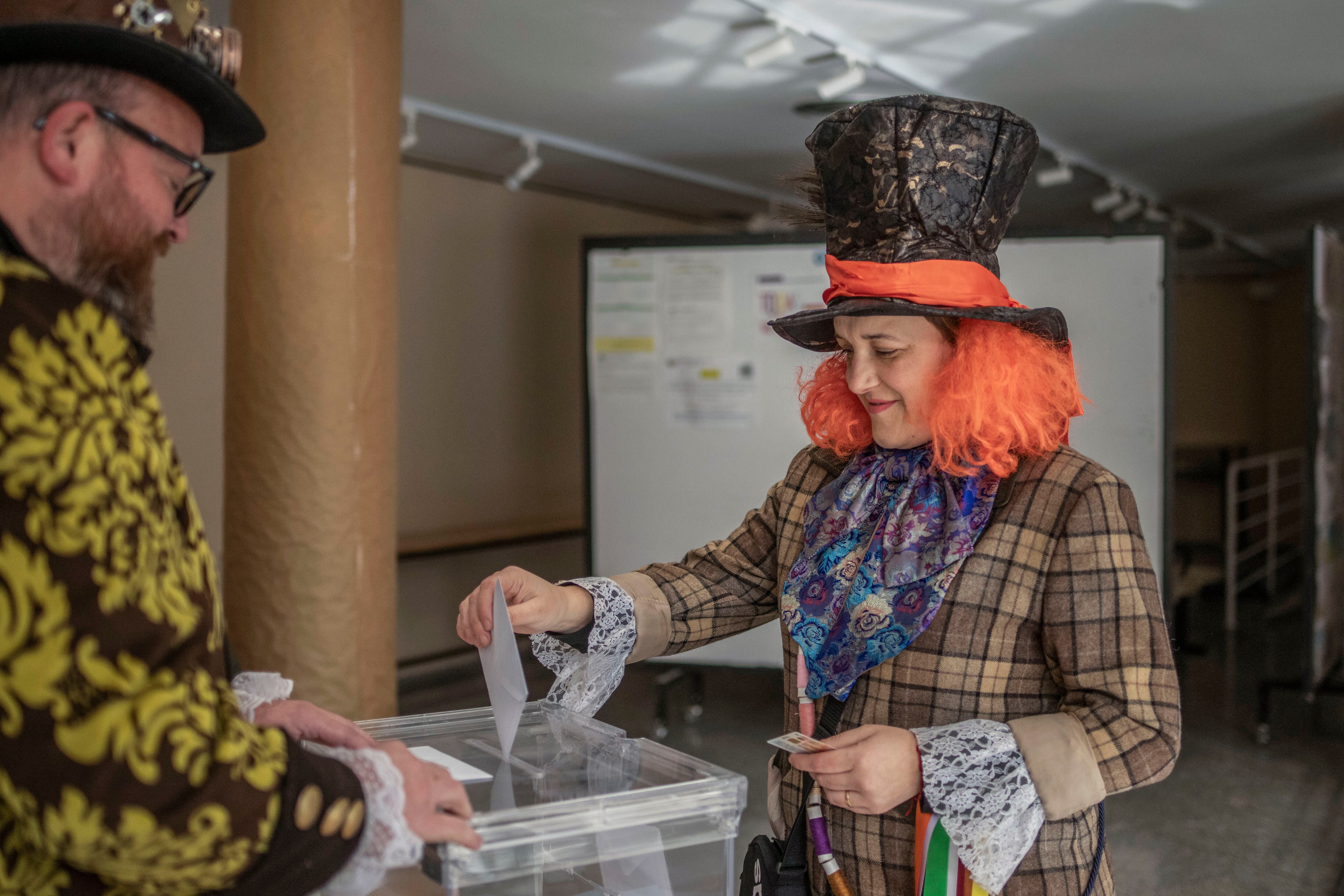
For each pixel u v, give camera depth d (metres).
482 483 5.13
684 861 0.91
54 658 0.65
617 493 4.13
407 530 4.73
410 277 4.73
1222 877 2.77
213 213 3.69
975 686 1.03
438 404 4.88
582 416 5.54
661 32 3.24
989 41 3.35
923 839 1.00
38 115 0.74
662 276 4.06
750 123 4.30
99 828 0.65
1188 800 3.34
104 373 0.74
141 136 0.78
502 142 4.46
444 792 0.82
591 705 1.24
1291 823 3.15
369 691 2.46
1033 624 1.03
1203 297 8.53
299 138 2.33
